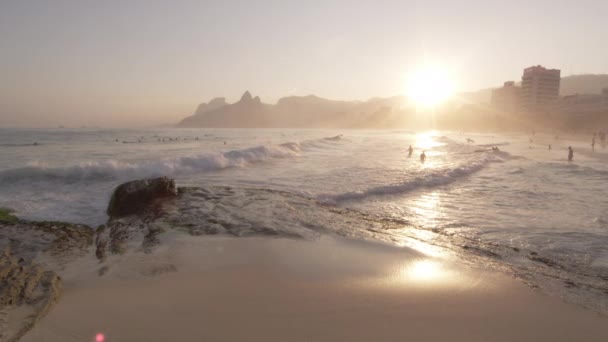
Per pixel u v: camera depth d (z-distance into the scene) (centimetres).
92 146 4191
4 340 334
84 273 529
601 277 587
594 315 442
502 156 3212
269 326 376
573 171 2092
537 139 7494
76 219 884
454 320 406
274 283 501
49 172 1402
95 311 404
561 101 14575
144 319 387
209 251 643
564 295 501
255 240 716
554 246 758
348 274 548
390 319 402
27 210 941
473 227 909
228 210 954
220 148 3959
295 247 681
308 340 350
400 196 1307
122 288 475
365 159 2630
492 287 518
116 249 649
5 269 480
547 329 399
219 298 447
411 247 719
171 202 1022
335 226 855
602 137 5056
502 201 1236
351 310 421
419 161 2502
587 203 1205
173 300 438
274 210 977
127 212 927
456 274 567
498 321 411
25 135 6328
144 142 5353
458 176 1845
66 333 354
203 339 347
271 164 2198
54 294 439
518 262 650
